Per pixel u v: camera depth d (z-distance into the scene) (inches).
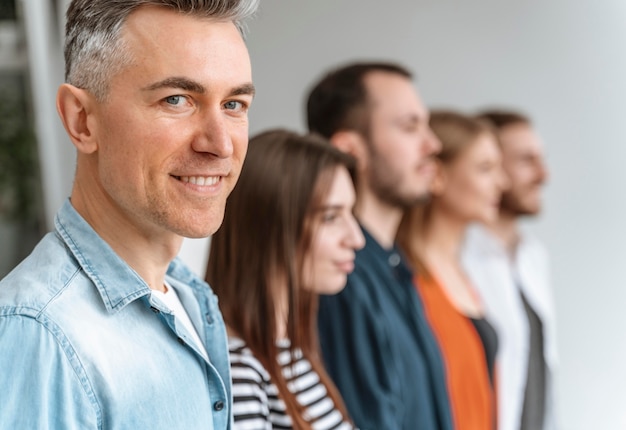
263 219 47.3
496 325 91.7
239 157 29.8
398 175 72.4
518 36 126.7
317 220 49.1
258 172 47.9
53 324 25.9
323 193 48.8
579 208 133.0
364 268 67.2
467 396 76.9
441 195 84.0
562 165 131.6
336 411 48.5
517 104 128.3
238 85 28.7
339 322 63.1
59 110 28.9
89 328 27.1
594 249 133.9
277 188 47.5
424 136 74.2
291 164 48.3
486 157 84.4
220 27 28.4
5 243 81.7
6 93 78.9
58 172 82.8
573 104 130.4
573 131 131.1
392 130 72.2
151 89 27.4
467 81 125.3
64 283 27.5
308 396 46.8
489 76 126.1
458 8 123.2
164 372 29.1
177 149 27.9
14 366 24.7
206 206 28.7
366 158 72.5
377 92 72.3
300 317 49.1
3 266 81.7
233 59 28.5
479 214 84.4
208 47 27.8
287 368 46.0
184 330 30.5
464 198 83.8
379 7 118.0
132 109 27.5
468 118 86.0
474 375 77.7
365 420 61.1
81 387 26.0
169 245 31.1
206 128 28.1
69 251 28.8
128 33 27.4
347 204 50.8
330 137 74.0
